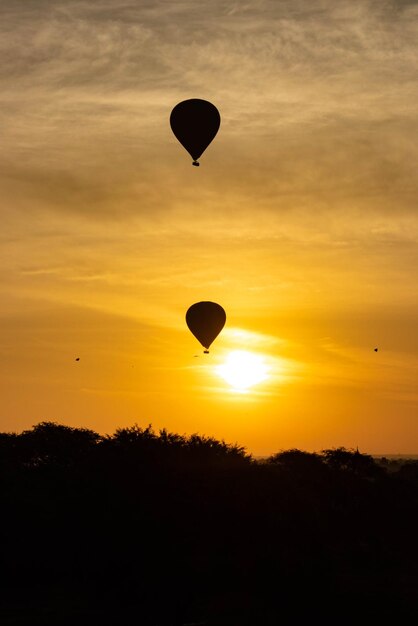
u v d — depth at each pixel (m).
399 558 56.56
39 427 73.69
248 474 47.66
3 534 44.47
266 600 40.31
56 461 60.91
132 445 47.59
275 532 45.88
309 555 46.16
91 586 42.38
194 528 44.06
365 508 71.12
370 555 55.12
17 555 44.03
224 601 39.97
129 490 44.84
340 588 42.31
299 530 48.25
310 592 41.19
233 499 45.69
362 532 63.62
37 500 47.09
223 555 43.78
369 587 43.81
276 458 77.88
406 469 122.31
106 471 46.16
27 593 41.69
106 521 43.78
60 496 47.19
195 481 45.62
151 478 45.50
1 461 54.25
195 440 49.16
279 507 47.41
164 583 41.09
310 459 77.25
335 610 39.03
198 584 41.66
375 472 88.19
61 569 44.38
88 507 44.78
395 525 70.69
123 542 42.81
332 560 48.88
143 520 43.59
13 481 49.25
